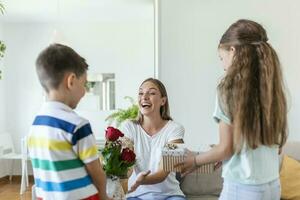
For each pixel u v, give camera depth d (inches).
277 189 48.3
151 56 232.8
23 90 234.7
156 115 79.1
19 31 235.0
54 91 45.4
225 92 45.3
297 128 124.0
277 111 45.8
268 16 125.3
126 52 234.2
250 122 44.1
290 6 124.6
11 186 210.5
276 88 45.9
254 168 45.7
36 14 209.6
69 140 42.8
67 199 43.1
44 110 45.1
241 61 45.3
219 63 126.3
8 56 234.5
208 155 48.2
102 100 234.8
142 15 216.8
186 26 127.0
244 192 46.0
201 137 128.3
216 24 126.4
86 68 47.7
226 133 45.6
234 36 46.6
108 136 56.8
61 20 228.8
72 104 46.4
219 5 126.1
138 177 66.1
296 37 124.6
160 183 75.0
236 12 126.0
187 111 128.0
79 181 43.7
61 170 43.1
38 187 46.1
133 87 234.2
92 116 233.9
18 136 234.7
